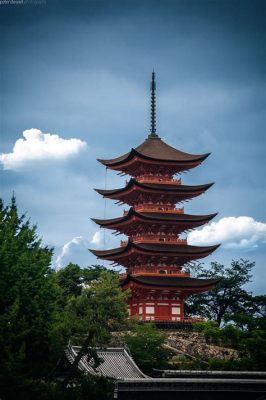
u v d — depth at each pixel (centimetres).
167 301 13588
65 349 7731
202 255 13900
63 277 13588
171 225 13925
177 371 8631
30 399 6362
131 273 13862
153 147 14775
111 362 8938
